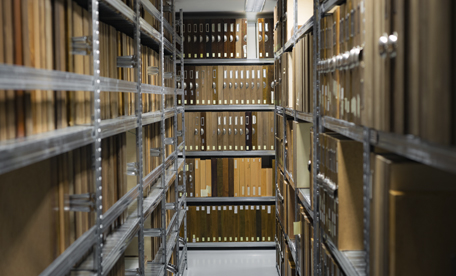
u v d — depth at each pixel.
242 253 4.68
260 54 4.63
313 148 2.07
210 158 4.73
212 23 4.61
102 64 1.70
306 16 2.88
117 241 1.75
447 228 0.97
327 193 1.75
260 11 4.66
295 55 2.66
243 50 4.62
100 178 1.45
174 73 3.42
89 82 1.33
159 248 2.92
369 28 1.17
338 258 1.55
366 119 1.20
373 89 1.14
